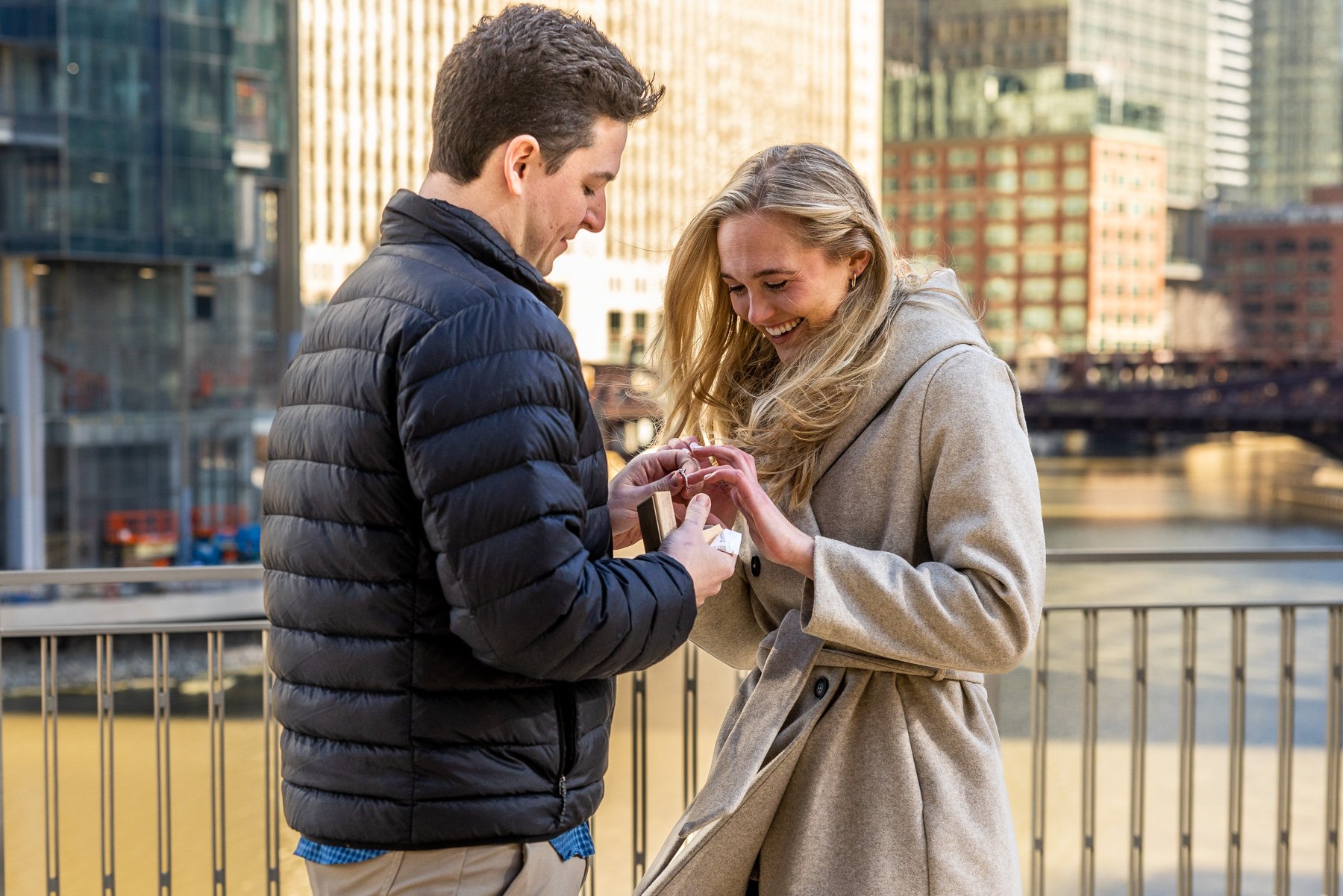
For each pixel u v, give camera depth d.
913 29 147.38
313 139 68.69
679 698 5.98
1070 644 26.41
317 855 1.70
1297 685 23.14
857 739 1.89
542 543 1.55
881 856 1.84
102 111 33.38
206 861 8.31
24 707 20.89
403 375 1.58
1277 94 190.50
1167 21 155.75
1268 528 68.00
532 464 1.57
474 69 1.68
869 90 107.31
